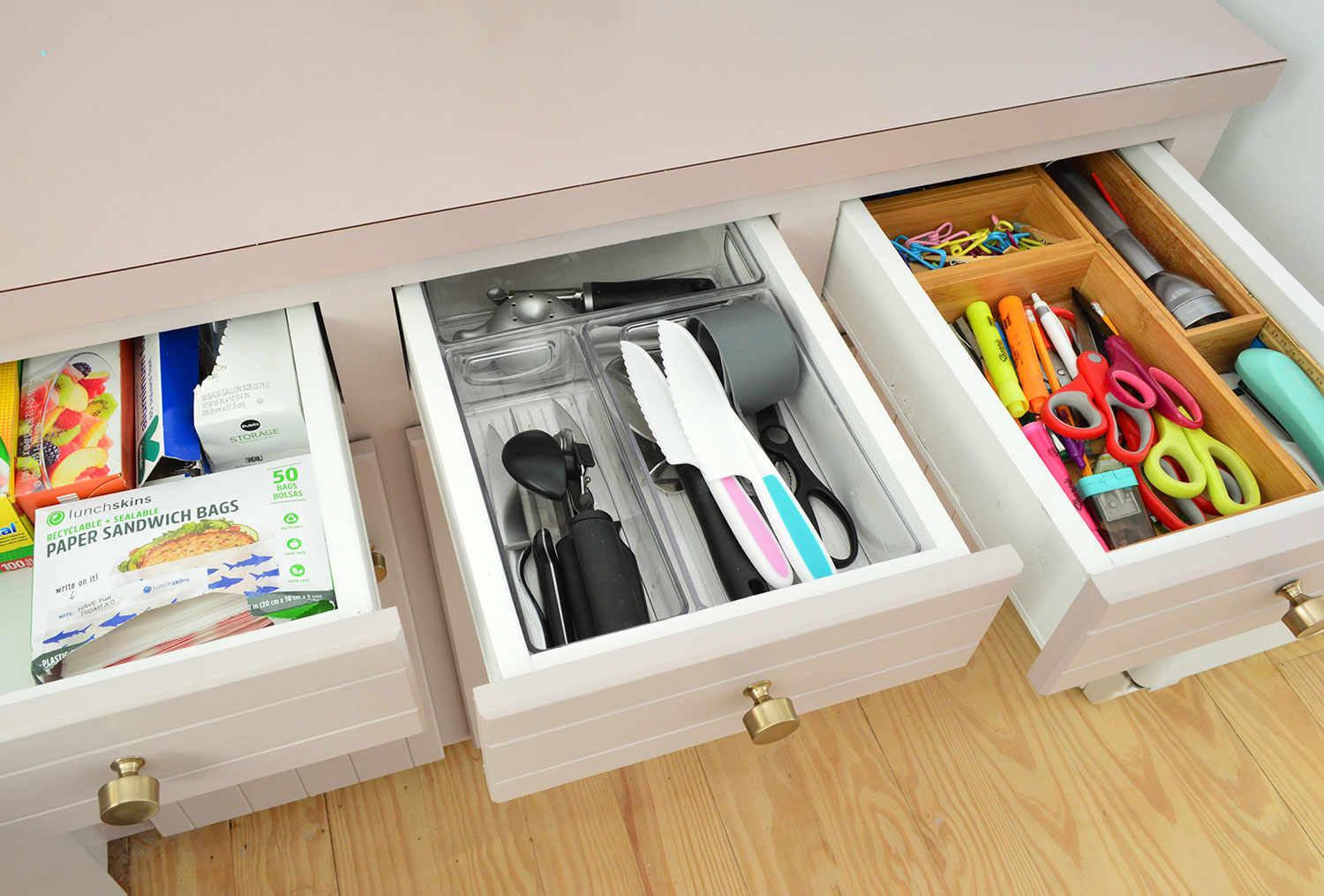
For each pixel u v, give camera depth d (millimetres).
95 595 659
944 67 841
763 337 786
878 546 782
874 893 1021
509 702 579
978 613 685
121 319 710
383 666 625
